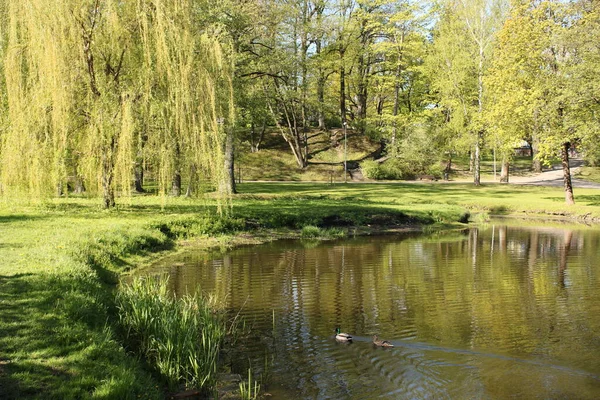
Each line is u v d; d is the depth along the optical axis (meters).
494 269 15.43
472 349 8.44
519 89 30.64
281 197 34.25
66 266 10.52
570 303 11.44
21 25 16.97
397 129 54.66
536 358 8.02
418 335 9.17
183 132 18.58
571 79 27.53
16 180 17.20
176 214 21.98
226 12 30.59
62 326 7.17
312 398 6.63
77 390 5.46
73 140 18.84
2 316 7.35
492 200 34.91
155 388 6.57
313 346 8.59
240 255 17.50
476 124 41.44
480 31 43.81
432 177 54.25
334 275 14.40
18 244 12.79
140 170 26.22
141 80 18.59
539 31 29.97
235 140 35.62
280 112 59.56
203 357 7.50
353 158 57.41
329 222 25.06
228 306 11.08
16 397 5.09
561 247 19.84
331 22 49.91
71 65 17.62
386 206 30.00
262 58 35.78
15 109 16.89
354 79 57.81
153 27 18.61
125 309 9.09
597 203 33.03
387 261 16.67
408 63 55.28
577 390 6.80
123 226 17.45
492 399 6.56
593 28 27.55
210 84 19.27
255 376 7.36
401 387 6.95
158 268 14.86
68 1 17.55
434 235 23.52
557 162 65.06
